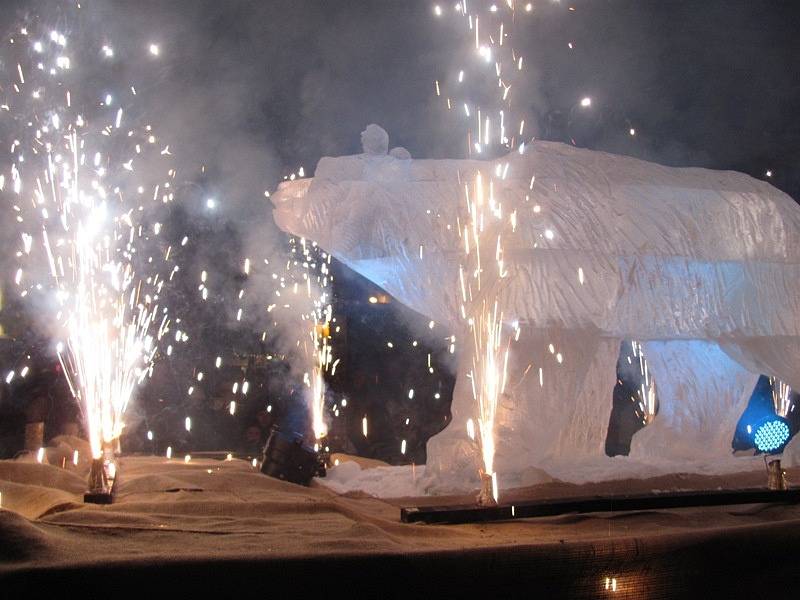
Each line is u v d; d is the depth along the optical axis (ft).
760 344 20.52
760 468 20.61
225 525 12.91
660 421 23.56
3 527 10.21
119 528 11.80
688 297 19.94
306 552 10.52
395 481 19.01
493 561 10.91
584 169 19.93
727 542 12.14
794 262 20.84
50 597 9.30
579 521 15.35
